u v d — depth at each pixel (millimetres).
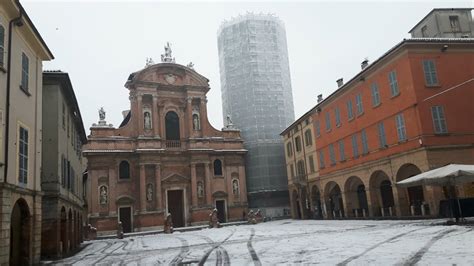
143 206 51969
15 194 16109
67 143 26422
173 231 49250
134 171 53625
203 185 56406
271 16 69438
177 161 55969
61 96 23938
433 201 28078
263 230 36344
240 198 58594
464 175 21453
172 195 55531
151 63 57656
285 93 67625
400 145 32000
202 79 59344
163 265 16219
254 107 64812
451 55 31312
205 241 28625
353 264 12227
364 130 37469
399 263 11688
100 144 52781
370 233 22516
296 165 55219
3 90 15414
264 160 62969
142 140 53844
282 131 64375
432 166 28797
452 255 12156
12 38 16547
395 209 34000
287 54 71062
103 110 54719
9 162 15633
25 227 17734
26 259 17547
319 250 16672
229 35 69188
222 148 59156
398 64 31938
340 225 33344
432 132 29438
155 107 55656
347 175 40906
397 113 32281
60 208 22812
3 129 15250
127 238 43438
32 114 18781
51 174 22125
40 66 20281
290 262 13891
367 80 36625
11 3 15664
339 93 41750
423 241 16219
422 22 37938
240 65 67125
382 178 37156
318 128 47719
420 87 30156
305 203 54094
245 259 15883
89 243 37656
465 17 36500
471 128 30094
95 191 51031
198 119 58625
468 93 30875
